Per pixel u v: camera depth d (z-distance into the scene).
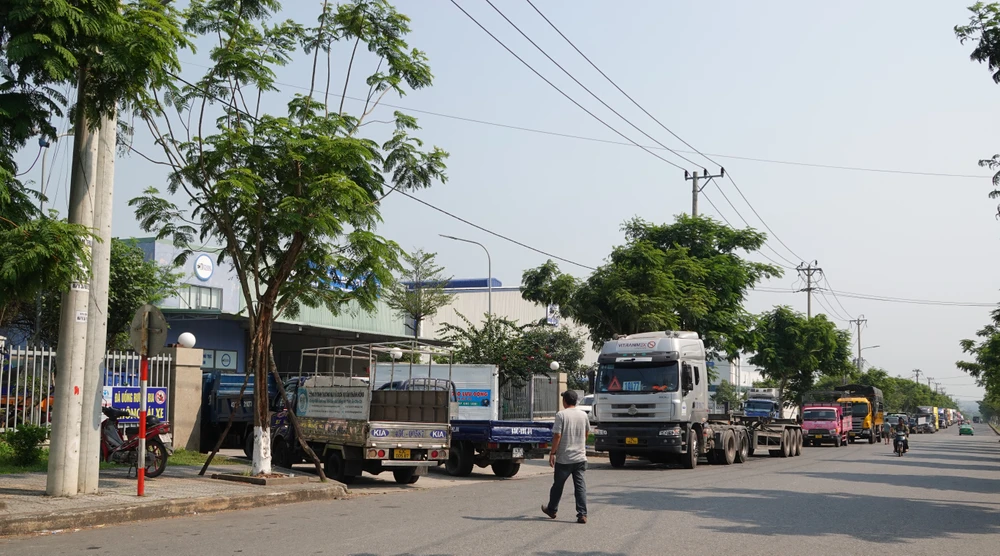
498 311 64.62
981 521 12.76
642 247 31.72
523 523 11.33
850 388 61.00
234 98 15.11
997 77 16.38
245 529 10.68
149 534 10.23
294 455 19.22
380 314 47.72
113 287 30.02
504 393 31.00
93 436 12.57
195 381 21.45
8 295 9.95
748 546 9.82
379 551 9.05
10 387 17.47
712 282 33.56
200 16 14.62
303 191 14.72
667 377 24.34
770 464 27.75
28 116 10.19
